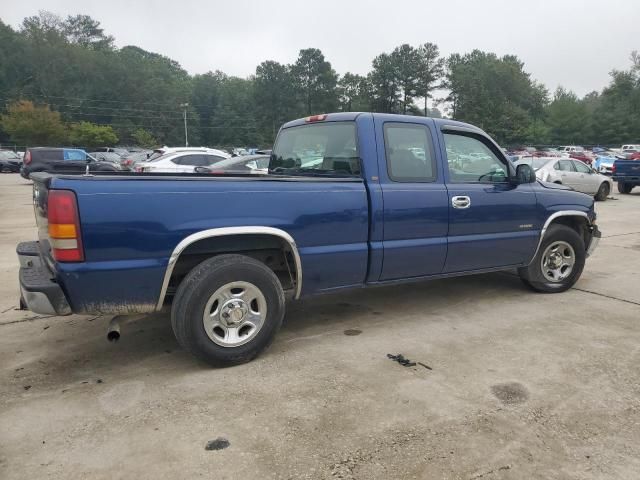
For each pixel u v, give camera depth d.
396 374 3.62
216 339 3.64
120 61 102.88
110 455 2.68
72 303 3.26
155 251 3.37
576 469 2.57
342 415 3.06
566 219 5.78
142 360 3.89
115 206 3.23
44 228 3.49
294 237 3.86
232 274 3.61
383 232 4.29
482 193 4.86
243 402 3.23
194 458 2.65
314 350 4.08
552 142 94.94
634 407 3.17
